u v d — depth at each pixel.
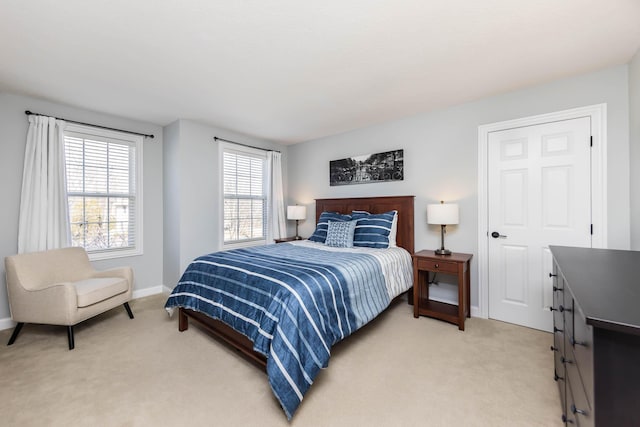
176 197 3.47
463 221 2.92
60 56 1.98
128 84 2.44
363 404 1.54
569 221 2.35
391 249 3.00
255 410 1.50
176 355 2.07
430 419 1.42
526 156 2.55
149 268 3.60
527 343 2.23
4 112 2.57
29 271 2.36
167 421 1.42
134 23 1.62
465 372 1.83
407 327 2.55
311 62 2.09
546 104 2.45
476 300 2.83
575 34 1.75
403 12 1.55
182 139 3.43
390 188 3.52
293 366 1.47
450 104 2.95
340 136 4.07
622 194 2.12
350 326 1.93
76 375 1.81
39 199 2.67
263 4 1.48
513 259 2.63
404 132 3.37
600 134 2.21
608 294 0.82
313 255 2.61
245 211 4.25
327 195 4.27
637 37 1.78
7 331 2.48
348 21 1.63
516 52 1.96
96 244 3.15
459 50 1.94
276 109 3.09
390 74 2.29
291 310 1.59
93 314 2.34
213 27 1.67
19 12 1.51
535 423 1.39
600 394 0.67
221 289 2.06
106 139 3.21
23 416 1.45
